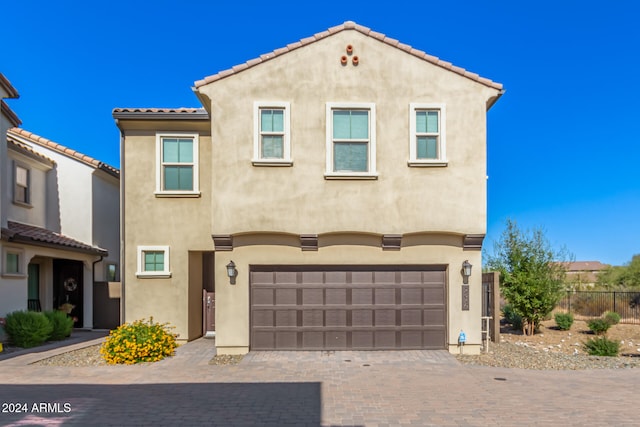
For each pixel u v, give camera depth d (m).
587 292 24.69
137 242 14.06
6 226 14.50
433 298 12.17
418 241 12.05
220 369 10.31
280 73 11.88
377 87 11.92
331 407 7.62
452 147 11.90
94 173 18.47
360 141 11.89
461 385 8.98
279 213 11.70
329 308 12.05
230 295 11.84
